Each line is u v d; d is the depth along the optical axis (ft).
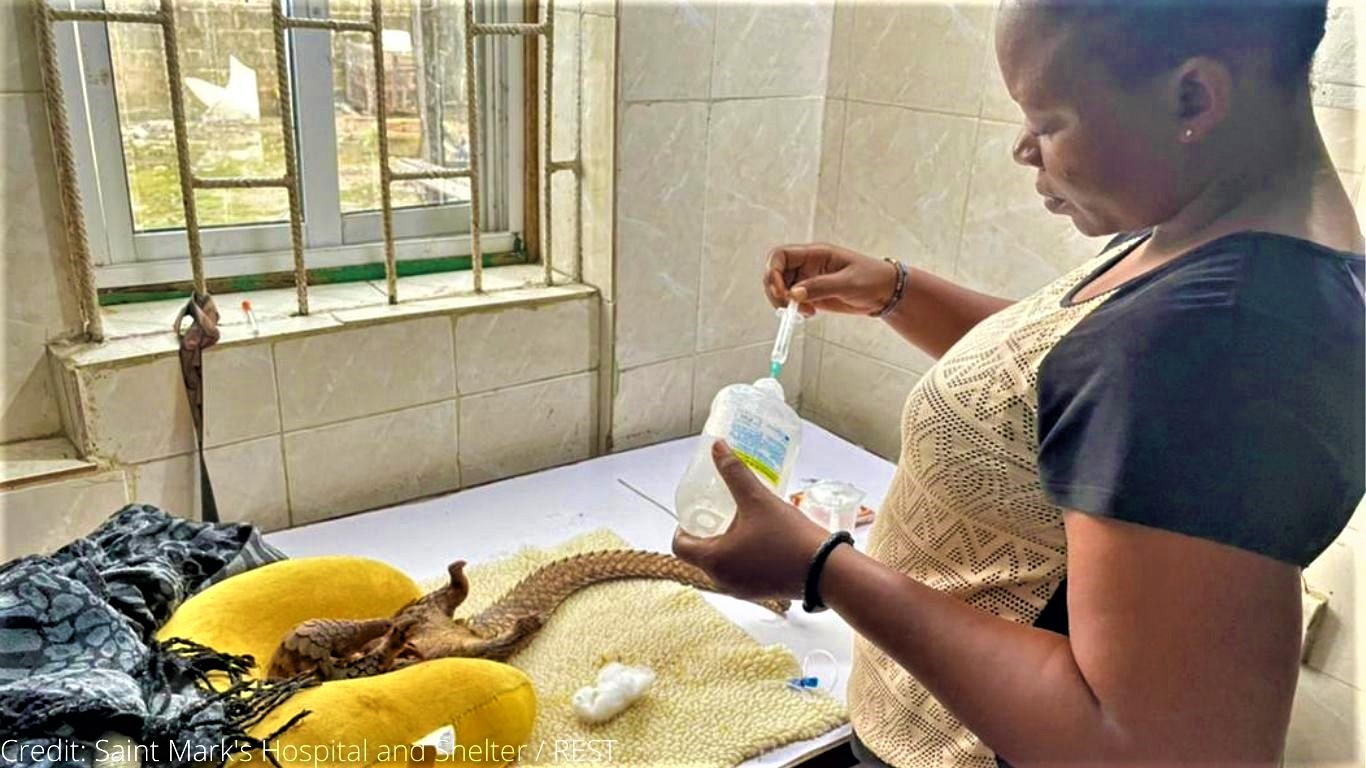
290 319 4.33
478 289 4.87
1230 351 1.57
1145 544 1.61
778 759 3.33
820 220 5.60
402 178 4.47
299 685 2.94
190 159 4.31
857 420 5.71
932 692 1.98
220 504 4.26
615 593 4.13
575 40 4.74
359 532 4.46
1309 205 1.71
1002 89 4.51
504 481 5.00
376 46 4.19
